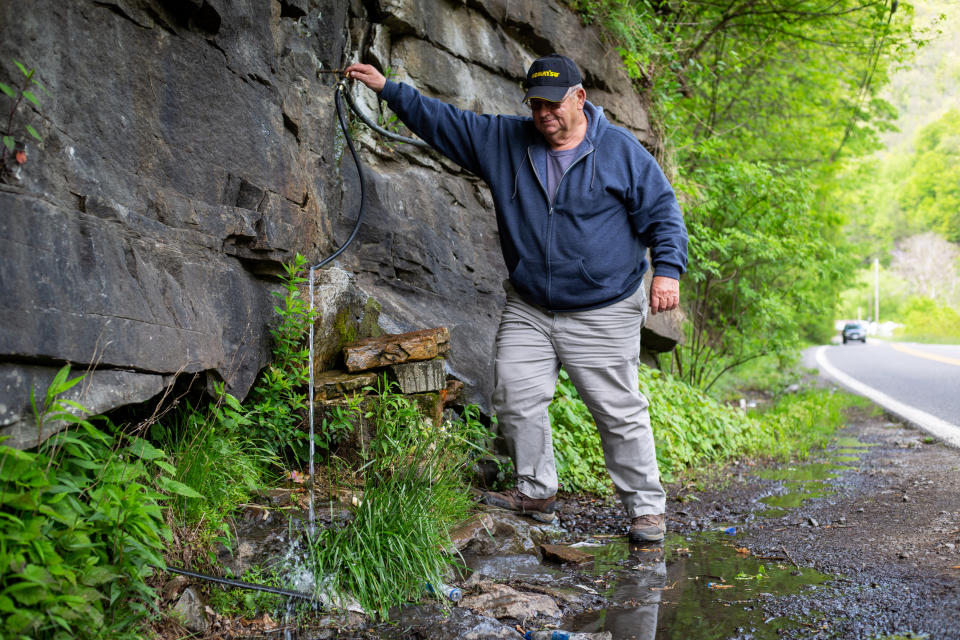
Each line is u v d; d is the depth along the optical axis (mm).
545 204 3846
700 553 3689
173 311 2947
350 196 4840
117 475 2434
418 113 4070
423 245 5250
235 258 3561
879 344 46750
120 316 2615
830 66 11938
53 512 2051
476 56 5930
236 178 3523
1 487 2084
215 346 3215
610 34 7387
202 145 3340
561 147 3861
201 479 2965
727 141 10625
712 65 10406
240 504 3201
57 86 2598
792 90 11836
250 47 3695
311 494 3252
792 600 2908
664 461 5805
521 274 3926
